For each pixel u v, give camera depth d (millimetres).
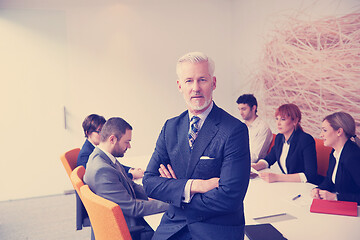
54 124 4008
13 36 3748
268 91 3910
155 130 4488
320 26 3074
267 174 2127
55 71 3949
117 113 4289
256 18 4051
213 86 1093
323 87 3090
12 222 3193
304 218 1501
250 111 3102
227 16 4629
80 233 2924
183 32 4461
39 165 3998
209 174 1070
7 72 3770
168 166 1228
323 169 2510
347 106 2848
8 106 3812
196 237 1059
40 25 3834
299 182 2104
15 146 3887
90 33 4051
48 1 3832
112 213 1148
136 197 2029
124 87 4281
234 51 4602
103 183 1681
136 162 2771
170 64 4449
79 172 1875
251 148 3061
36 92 3898
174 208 1132
